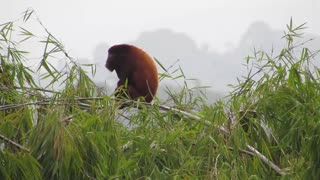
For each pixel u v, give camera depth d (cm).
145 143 1394
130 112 1488
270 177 1410
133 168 1349
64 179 1316
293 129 1453
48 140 1319
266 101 1522
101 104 1422
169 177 1346
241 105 1530
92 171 1340
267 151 1441
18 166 1317
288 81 1530
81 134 1348
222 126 1466
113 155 1352
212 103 1487
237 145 1417
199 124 1457
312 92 1499
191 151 1426
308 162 1420
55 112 1334
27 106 1403
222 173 1345
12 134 1367
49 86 1479
